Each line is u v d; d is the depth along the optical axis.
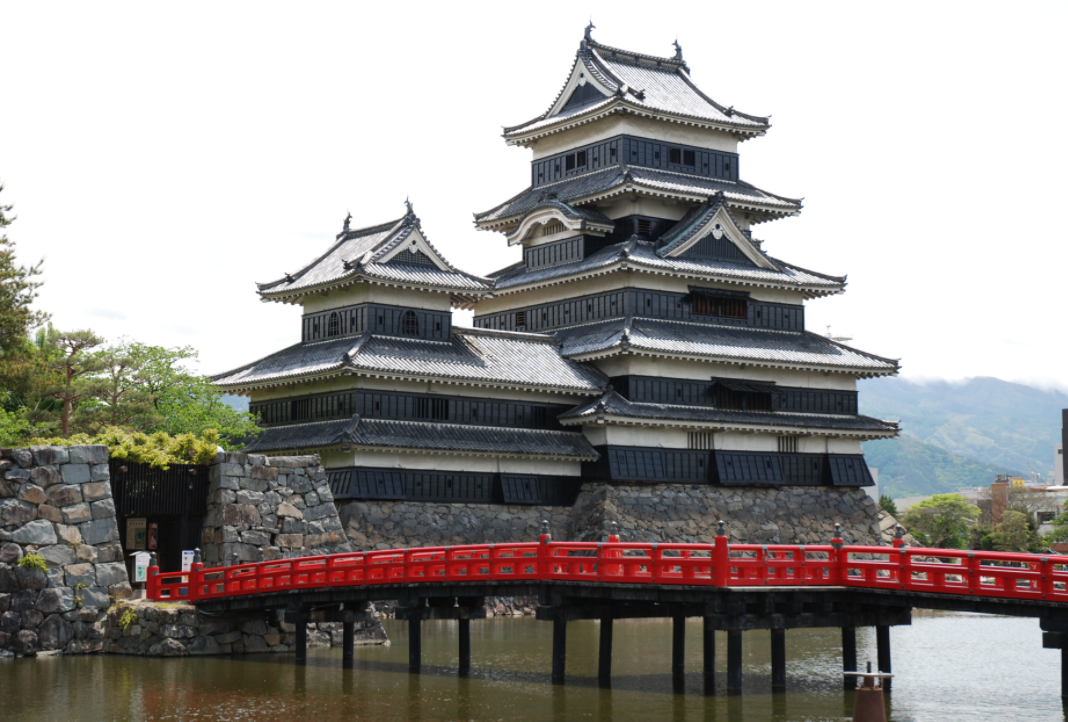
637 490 83.25
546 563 47.62
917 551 41.88
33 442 57.62
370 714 42.22
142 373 79.19
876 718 34.69
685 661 57.22
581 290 90.12
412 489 76.88
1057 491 185.50
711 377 87.94
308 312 84.25
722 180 96.12
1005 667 56.84
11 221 64.00
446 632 69.44
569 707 43.66
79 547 54.12
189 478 58.72
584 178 94.12
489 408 81.44
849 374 94.56
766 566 43.44
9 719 40.94
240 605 53.75
